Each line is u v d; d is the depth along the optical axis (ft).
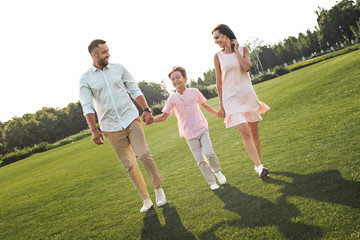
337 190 8.41
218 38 12.48
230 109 12.25
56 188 23.22
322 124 17.24
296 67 137.90
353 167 9.62
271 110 29.14
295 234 6.91
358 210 7.11
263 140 18.29
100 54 11.60
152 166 11.73
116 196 15.84
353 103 19.69
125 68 12.45
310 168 10.84
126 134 11.81
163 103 129.18
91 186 20.57
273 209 8.49
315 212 7.61
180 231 8.89
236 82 12.31
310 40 260.01
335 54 127.44
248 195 10.18
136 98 12.37
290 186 9.77
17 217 16.88
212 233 8.18
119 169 24.63
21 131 217.15
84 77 11.87
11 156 108.68
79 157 42.73
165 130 46.16
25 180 34.50
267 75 132.77
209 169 12.46
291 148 14.52
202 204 10.68
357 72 30.55
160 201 11.85
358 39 205.05
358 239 6.07
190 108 12.64
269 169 12.38
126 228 10.41
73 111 242.17
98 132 11.67
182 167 18.93
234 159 16.24
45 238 11.73
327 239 6.37
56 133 231.09
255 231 7.59
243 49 12.59
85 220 12.69
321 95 27.17
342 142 12.66
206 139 12.46
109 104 11.64
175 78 12.69
